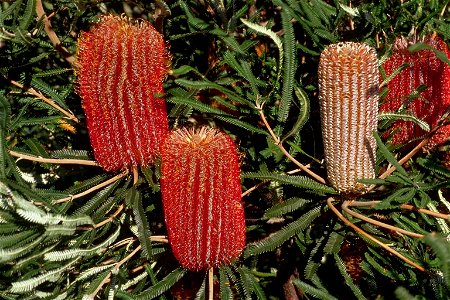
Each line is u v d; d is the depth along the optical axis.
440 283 0.79
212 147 0.79
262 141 0.91
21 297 0.83
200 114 0.96
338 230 0.84
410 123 0.86
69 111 0.91
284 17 0.83
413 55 0.85
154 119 0.81
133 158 0.82
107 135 0.81
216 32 0.85
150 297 0.83
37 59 0.91
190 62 0.98
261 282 1.01
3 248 0.77
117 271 0.86
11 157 0.81
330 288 0.94
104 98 0.80
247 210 0.94
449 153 0.89
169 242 0.84
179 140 0.80
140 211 0.83
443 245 0.69
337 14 0.91
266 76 0.93
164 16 0.89
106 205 0.84
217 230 0.80
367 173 0.81
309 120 0.92
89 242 0.83
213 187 0.79
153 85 0.81
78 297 0.83
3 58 0.93
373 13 0.93
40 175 0.94
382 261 0.88
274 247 0.84
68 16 0.99
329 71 0.79
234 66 0.83
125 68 0.80
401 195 0.81
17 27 0.84
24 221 0.78
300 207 0.86
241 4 0.96
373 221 0.81
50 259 0.80
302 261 0.97
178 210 0.80
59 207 0.84
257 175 0.84
